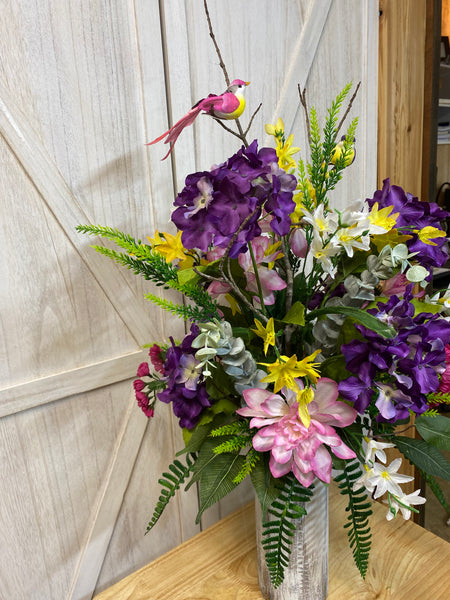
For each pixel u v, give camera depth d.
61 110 0.78
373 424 0.71
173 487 0.71
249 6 0.93
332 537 0.98
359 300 0.68
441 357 0.62
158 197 0.90
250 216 0.54
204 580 0.89
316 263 0.71
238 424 0.67
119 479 0.95
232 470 0.68
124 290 0.89
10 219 0.77
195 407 0.69
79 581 0.94
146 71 0.84
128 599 0.85
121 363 0.91
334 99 1.11
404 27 1.21
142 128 0.86
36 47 0.74
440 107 2.05
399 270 0.69
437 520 1.78
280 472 0.61
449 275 1.87
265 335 0.63
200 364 0.62
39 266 0.81
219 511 1.12
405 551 0.93
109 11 0.79
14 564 0.86
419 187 1.38
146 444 0.99
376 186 1.27
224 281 0.60
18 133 0.75
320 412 0.62
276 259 0.71
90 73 0.79
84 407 0.89
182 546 0.98
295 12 1.00
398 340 0.59
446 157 2.29
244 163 0.58
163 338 0.96
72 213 0.81
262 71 0.98
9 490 0.84
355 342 0.59
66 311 0.84
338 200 1.18
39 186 0.78
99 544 0.95
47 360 0.84
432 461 0.66
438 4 1.25
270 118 1.01
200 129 0.92
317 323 0.70
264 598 0.84
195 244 0.59
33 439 0.85
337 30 1.08
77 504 0.91
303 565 0.77
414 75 1.27
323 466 0.61
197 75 0.89
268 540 0.67
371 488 0.64
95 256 0.85
